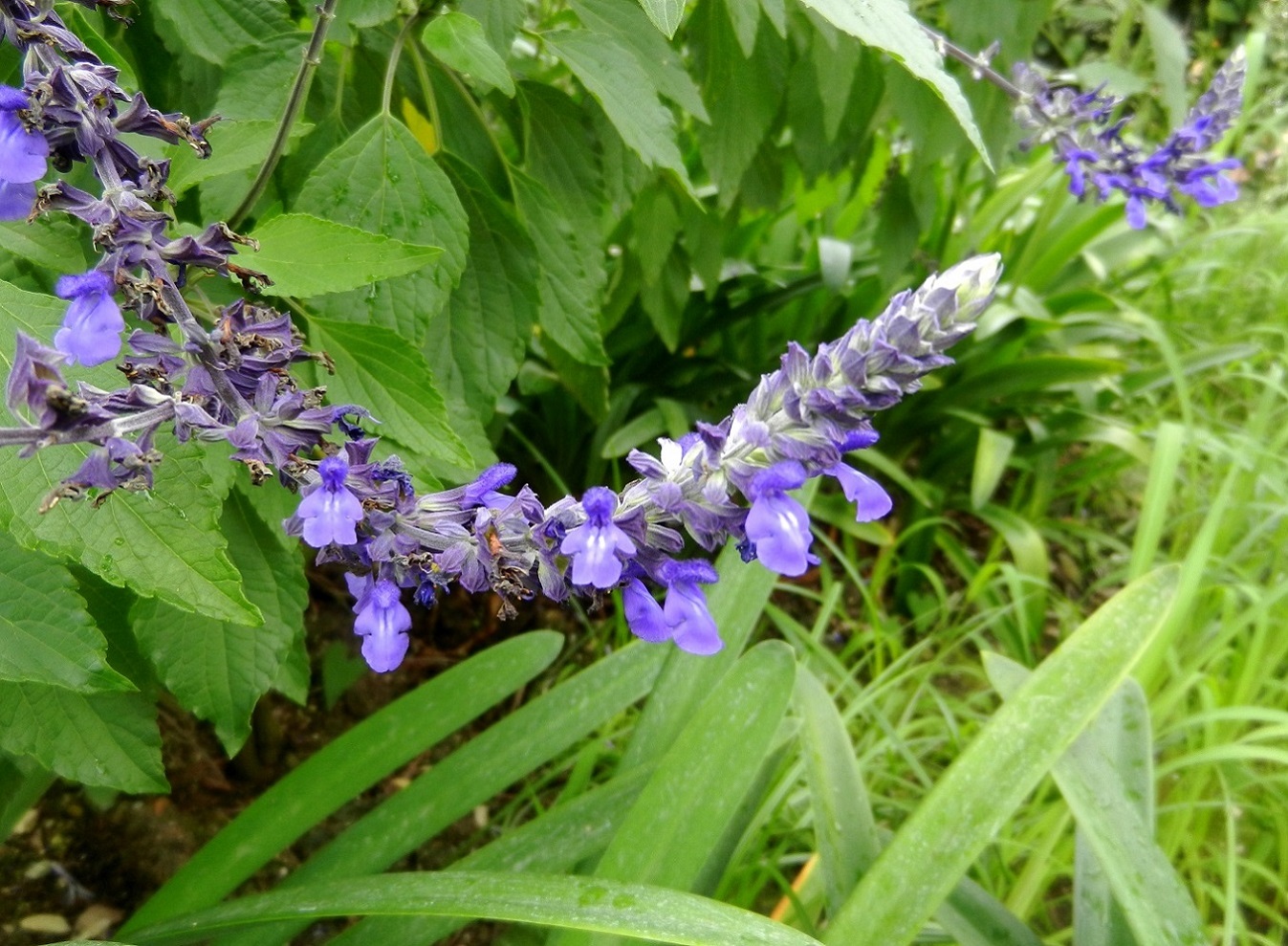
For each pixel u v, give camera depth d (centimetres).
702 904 23
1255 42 82
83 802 45
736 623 36
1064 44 92
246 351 18
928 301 16
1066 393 67
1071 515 73
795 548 16
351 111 31
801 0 18
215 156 24
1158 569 33
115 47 30
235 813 46
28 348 14
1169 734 45
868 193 63
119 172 18
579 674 37
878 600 65
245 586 29
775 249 67
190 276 20
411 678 54
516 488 62
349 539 17
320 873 31
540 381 55
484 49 25
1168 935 28
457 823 48
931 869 28
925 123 38
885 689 48
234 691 28
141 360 18
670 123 28
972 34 40
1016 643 57
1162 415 71
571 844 32
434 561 18
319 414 18
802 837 43
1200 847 47
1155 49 50
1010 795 29
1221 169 39
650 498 17
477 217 30
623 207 36
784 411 17
